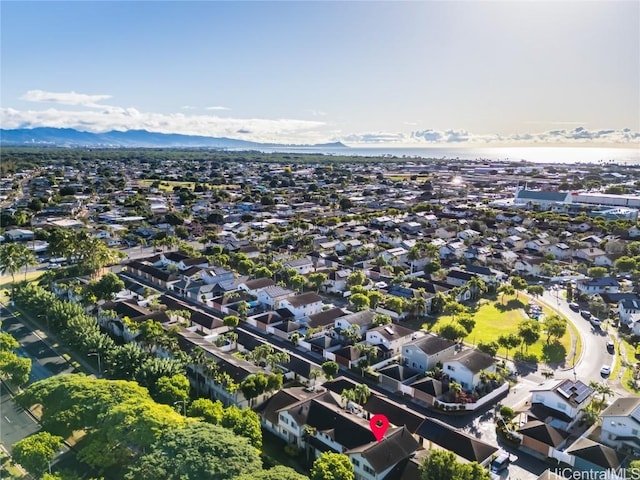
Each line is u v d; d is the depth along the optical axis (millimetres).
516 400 86312
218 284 145000
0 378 91438
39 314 121188
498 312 130625
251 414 72188
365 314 118438
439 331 108062
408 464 63344
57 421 67500
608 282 147375
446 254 187125
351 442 67938
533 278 165000
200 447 57719
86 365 97000
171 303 128125
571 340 111812
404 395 88750
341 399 80688
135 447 66375
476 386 89312
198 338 104438
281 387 87250
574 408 77062
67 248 159625
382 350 103625
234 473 54375
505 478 65750
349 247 193250
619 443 71750
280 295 132250
